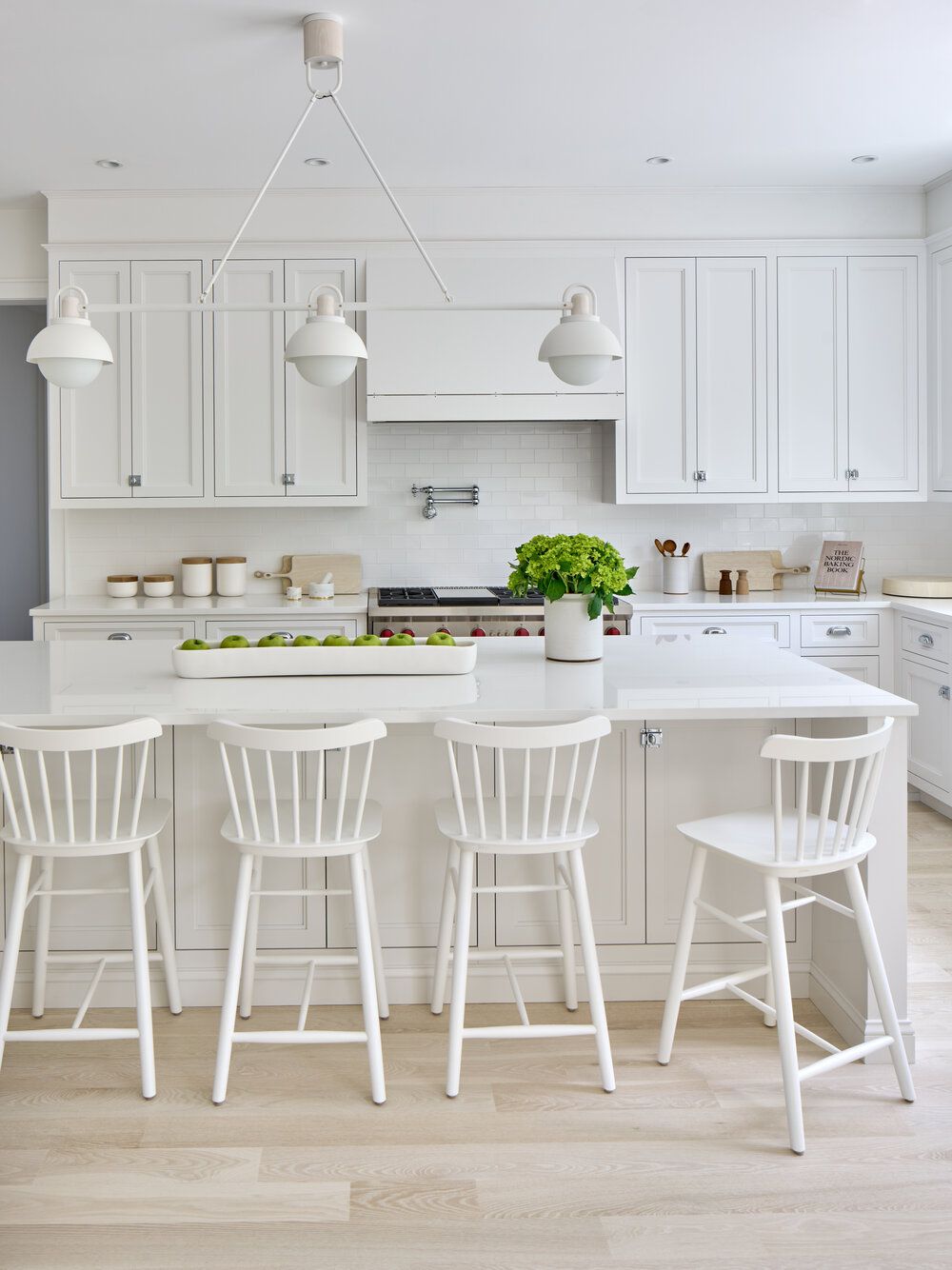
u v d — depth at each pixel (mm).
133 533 5730
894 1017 2752
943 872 4508
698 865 2896
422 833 3250
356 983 3291
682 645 3877
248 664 3236
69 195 5199
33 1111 2715
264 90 3992
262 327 5312
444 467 5809
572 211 5324
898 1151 2545
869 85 4012
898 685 5395
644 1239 2240
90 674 3320
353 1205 2350
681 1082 2852
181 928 3244
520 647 3807
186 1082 2842
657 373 5414
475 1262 2172
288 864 3227
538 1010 3252
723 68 3832
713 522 5910
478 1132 2625
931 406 5480
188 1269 2150
